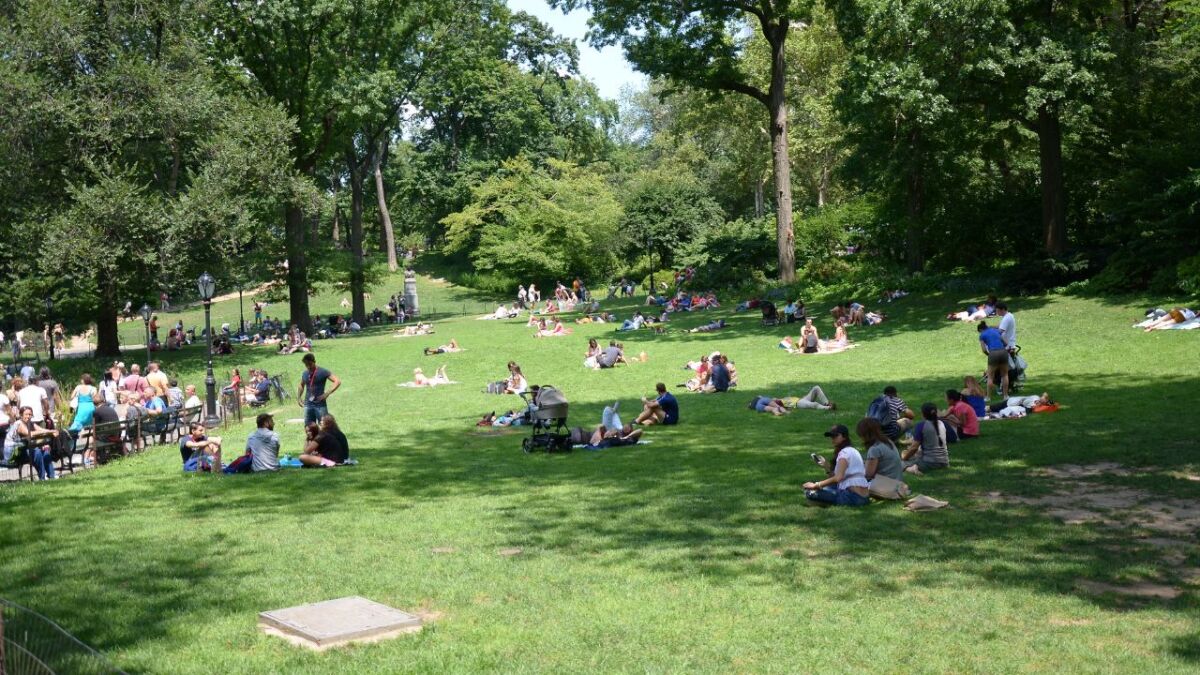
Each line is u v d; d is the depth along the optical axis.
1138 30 40.00
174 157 43.12
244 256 46.06
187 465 17.70
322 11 48.19
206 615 8.77
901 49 35.44
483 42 61.59
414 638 8.04
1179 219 31.66
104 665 6.23
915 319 36.97
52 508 14.11
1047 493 12.72
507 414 24.50
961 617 8.15
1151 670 6.84
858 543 10.73
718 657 7.45
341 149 59.25
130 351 52.28
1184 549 9.86
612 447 19.38
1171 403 19.02
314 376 21.23
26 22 38.28
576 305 59.72
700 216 79.19
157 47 42.22
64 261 37.91
